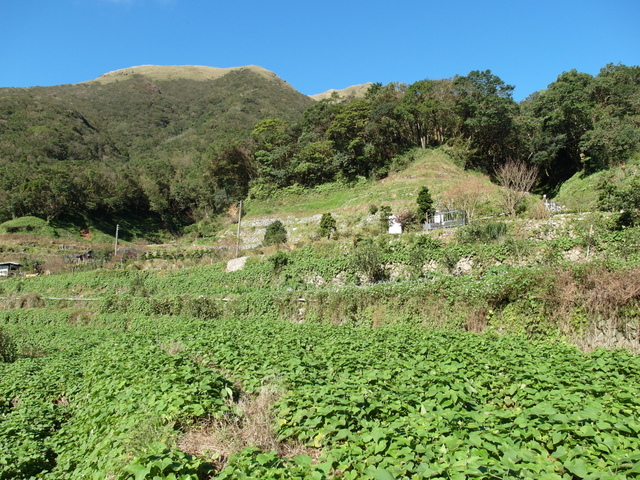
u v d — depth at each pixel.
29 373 12.73
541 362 7.94
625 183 23.88
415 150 52.78
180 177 78.75
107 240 58.06
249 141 64.06
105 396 7.88
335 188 51.59
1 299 30.41
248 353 9.69
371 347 9.80
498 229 19.59
